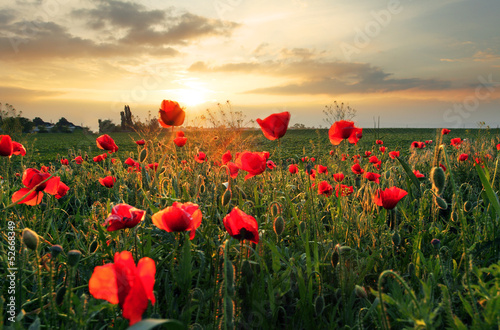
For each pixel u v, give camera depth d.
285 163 6.83
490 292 1.21
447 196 3.56
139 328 0.62
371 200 2.75
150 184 2.87
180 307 1.70
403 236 2.38
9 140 2.50
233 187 2.85
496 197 1.48
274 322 1.54
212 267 2.00
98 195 4.19
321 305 1.51
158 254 2.06
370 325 1.54
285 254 2.01
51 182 1.95
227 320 1.18
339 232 2.45
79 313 1.19
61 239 2.32
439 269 1.75
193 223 1.46
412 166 4.90
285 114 2.16
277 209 2.23
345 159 4.56
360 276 1.77
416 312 1.07
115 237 1.93
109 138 3.47
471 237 2.21
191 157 4.54
